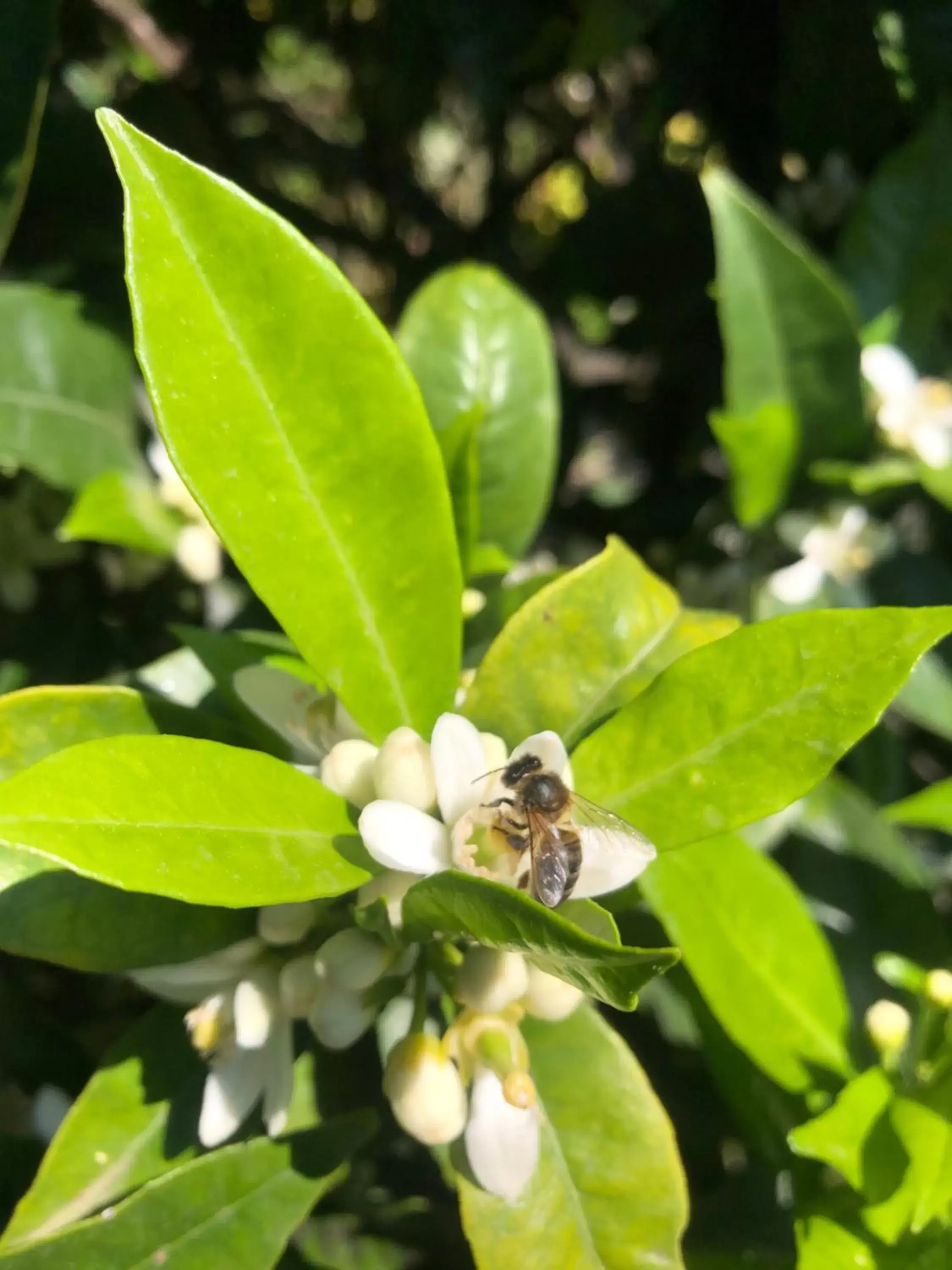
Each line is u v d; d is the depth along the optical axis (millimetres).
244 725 123
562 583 119
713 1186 179
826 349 183
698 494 266
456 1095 103
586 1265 108
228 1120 112
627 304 277
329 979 104
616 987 72
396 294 294
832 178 228
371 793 106
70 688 114
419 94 261
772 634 102
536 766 102
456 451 139
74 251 199
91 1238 107
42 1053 168
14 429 167
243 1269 110
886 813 145
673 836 101
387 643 108
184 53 245
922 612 99
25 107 154
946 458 188
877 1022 127
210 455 97
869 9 193
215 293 95
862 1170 111
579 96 272
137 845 79
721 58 224
